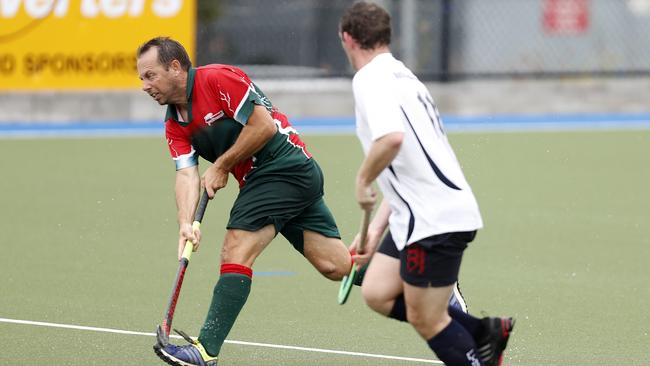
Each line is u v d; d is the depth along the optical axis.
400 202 16.28
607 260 28.86
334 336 21.58
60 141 52.03
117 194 38.56
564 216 34.81
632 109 62.47
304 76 60.59
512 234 32.12
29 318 22.66
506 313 23.69
